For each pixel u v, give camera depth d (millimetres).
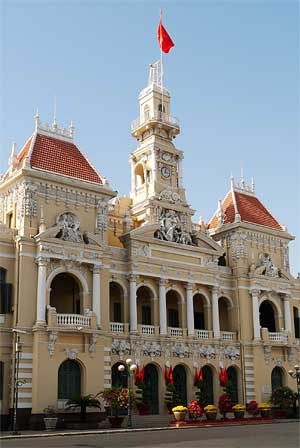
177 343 69562
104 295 62344
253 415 69875
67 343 57906
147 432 50906
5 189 62875
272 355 78688
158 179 75125
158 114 78375
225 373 73312
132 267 67188
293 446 36219
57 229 59875
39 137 65500
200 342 71750
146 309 72125
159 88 80125
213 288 75125
